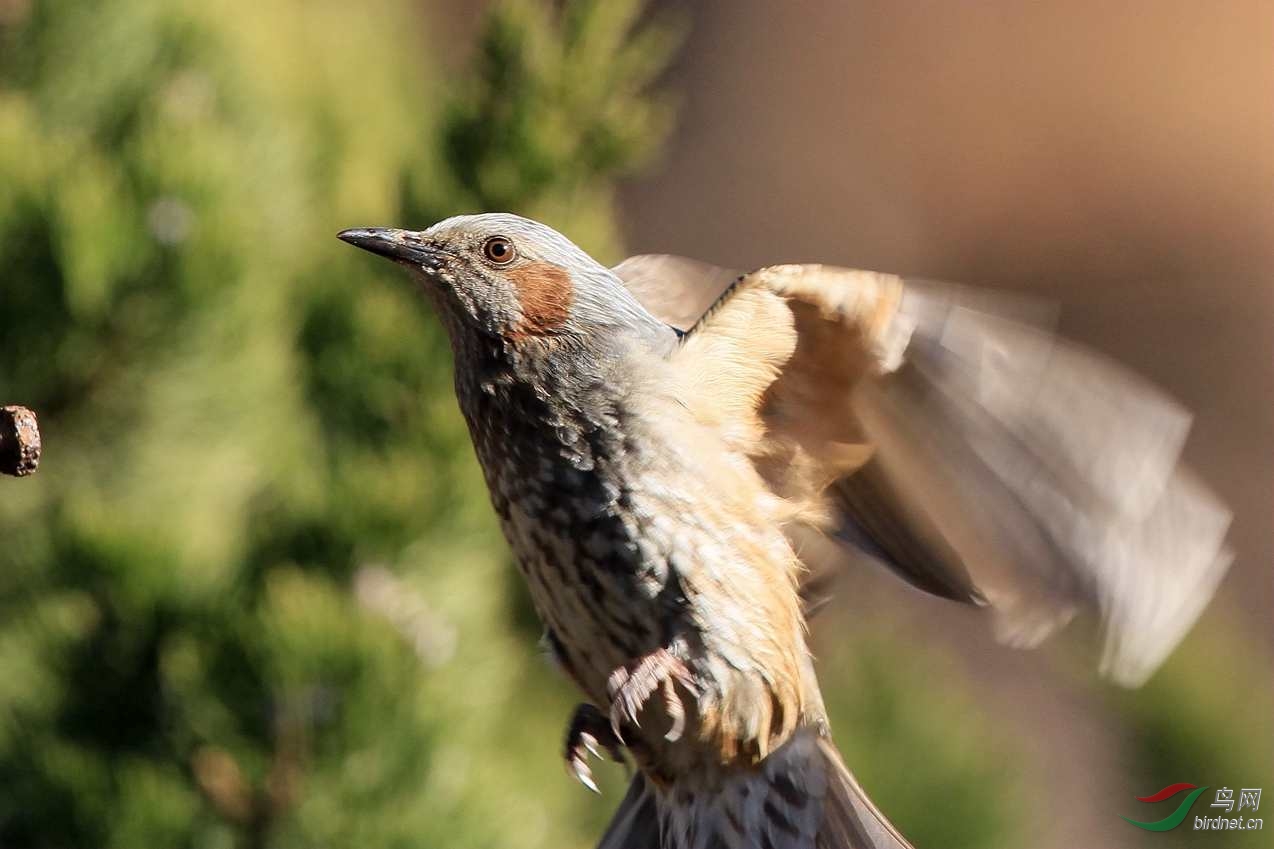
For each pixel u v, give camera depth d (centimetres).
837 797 864
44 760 836
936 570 856
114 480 926
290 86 1148
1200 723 1238
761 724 842
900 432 834
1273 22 3053
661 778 870
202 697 832
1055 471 776
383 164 1169
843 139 2861
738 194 2723
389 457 934
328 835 837
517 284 846
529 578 859
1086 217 2875
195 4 1016
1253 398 2584
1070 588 777
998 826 1095
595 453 828
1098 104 2995
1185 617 736
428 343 956
